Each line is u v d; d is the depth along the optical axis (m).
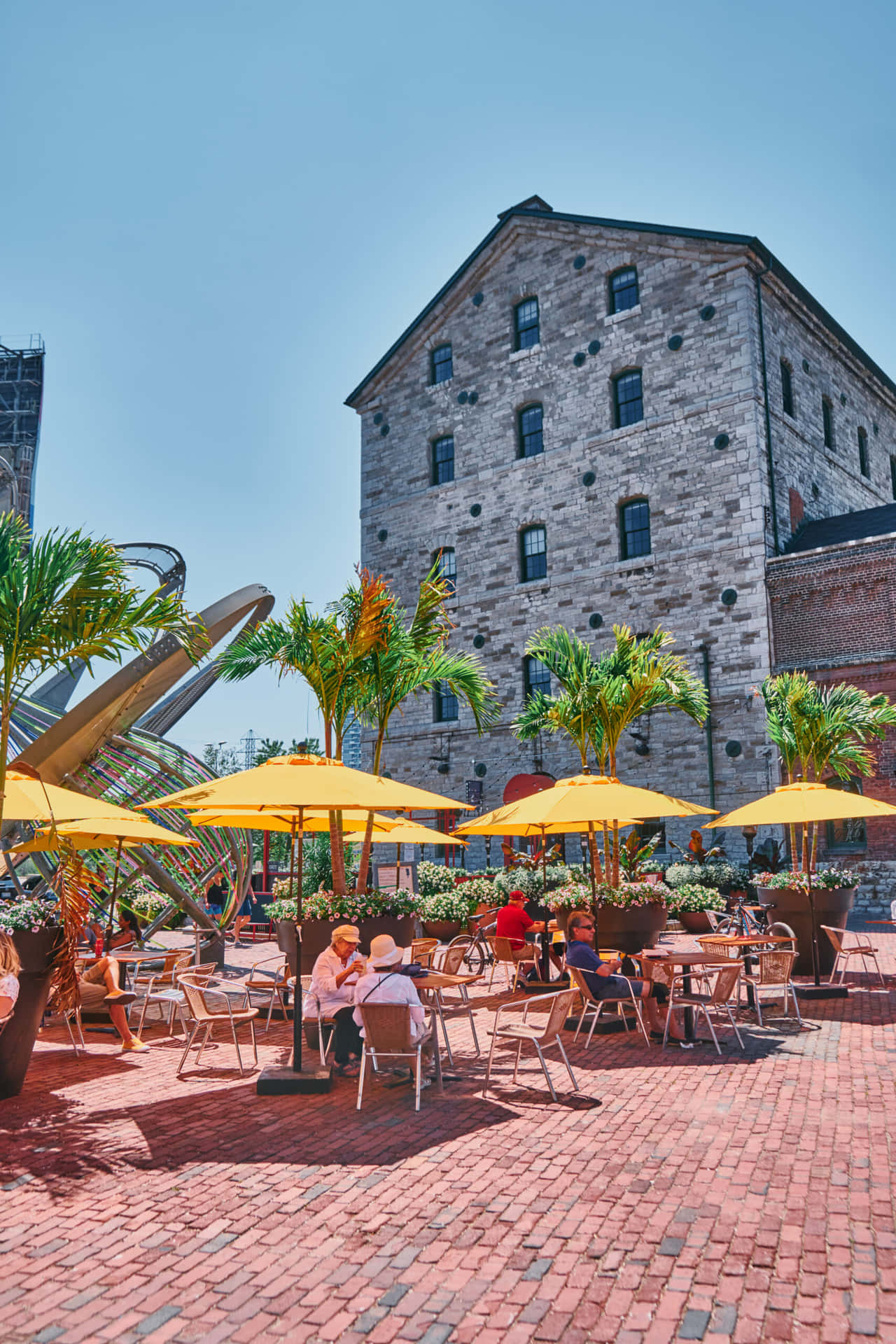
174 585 23.64
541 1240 4.98
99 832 11.02
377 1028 7.64
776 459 27.58
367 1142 6.71
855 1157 6.21
